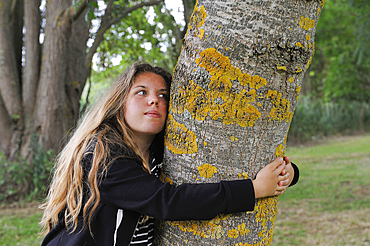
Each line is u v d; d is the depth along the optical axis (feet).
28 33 19.57
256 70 3.80
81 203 4.45
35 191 18.26
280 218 16.44
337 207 17.83
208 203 3.78
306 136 44.52
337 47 37.76
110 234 4.24
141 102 4.66
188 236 4.14
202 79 3.93
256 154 4.02
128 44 23.49
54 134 19.16
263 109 3.90
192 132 4.11
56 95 19.12
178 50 20.98
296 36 3.82
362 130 53.01
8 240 13.01
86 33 20.30
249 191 3.85
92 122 4.80
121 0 20.70
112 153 4.33
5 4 19.51
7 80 19.39
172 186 4.02
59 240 4.55
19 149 19.04
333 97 57.21
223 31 3.82
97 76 25.70
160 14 22.16
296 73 3.98
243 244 4.06
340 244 12.91
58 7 18.74
